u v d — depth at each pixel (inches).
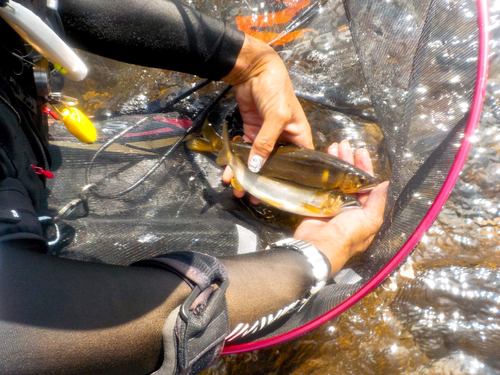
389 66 15.6
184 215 15.6
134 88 20.5
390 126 15.8
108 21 12.4
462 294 14.0
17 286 6.8
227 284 8.5
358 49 16.4
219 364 13.6
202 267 8.3
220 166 17.1
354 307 14.3
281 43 20.0
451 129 12.9
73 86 20.5
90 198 14.7
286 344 13.8
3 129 8.6
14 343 6.2
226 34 14.2
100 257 12.5
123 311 7.4
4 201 8.3
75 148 15.4
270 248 12.3
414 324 13.7
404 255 11.5
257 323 9.6
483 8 12.4
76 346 6.7
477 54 12.5
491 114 17.7
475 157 16.8
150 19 12.9
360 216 13.9
